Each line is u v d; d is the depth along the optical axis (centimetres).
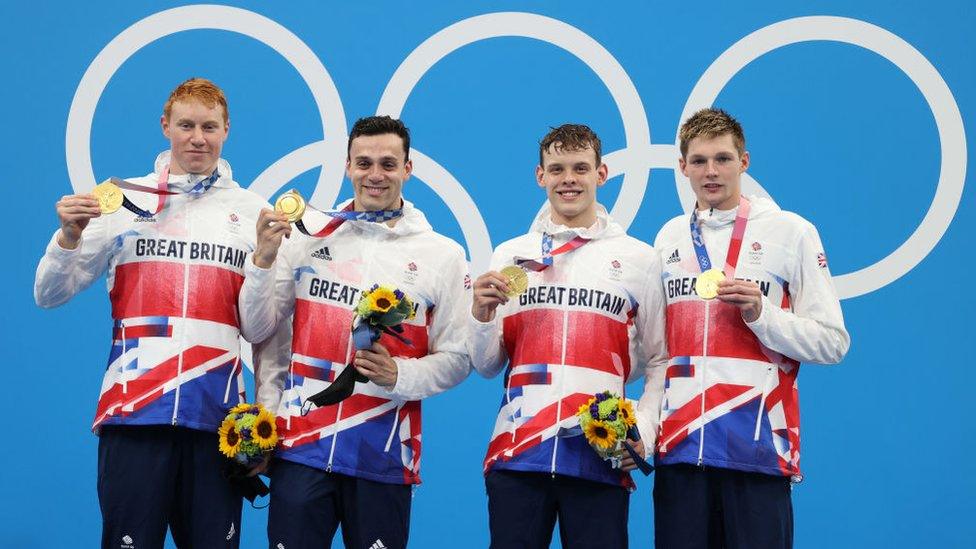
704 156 851
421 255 885
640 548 1125
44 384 1123
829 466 1112
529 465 840
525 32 1158
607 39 1153
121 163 1147
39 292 869
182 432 869
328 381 861
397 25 1159
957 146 1130
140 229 883
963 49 1139
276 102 1153
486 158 1151
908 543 1104
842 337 841
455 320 888
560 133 876
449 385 881
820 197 1133
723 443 827
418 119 1154
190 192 893
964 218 1127
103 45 1152
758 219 859
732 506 832
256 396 902
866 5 1144
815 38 1145
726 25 1151
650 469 814
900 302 1121
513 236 1145
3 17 1150
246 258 876
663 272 877
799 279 852
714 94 1145
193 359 864
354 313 838
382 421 861
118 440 857
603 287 863
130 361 864
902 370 1116
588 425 810
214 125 890
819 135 1138
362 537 852
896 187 1130
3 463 1116
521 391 859
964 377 1115
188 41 1155
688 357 850
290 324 920
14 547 1112
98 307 1132
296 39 1156
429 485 1127
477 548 1123
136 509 850
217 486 864
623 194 1144
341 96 1154
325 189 1149
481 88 1156
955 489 1107
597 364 855
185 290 874
